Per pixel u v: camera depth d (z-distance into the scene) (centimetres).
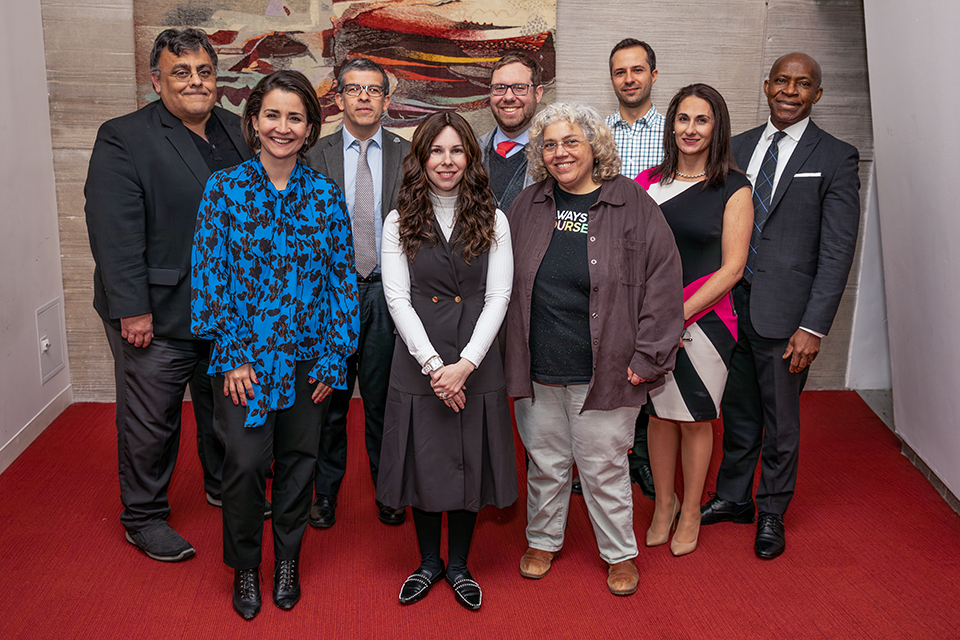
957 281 284
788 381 278
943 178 284
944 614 238
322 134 397
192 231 255
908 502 314
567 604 245
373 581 257
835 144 273
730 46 405
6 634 225
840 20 403
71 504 305
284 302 218
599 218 229
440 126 220
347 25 387
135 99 387
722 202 254
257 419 218
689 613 240
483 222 226
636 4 397
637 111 329
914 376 332
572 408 237
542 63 397
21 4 356
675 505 293
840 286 267
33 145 368
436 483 234
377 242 282
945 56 269
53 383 391
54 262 393
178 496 315
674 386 258
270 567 266
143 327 251
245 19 382
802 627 233
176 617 235
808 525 296
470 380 233
